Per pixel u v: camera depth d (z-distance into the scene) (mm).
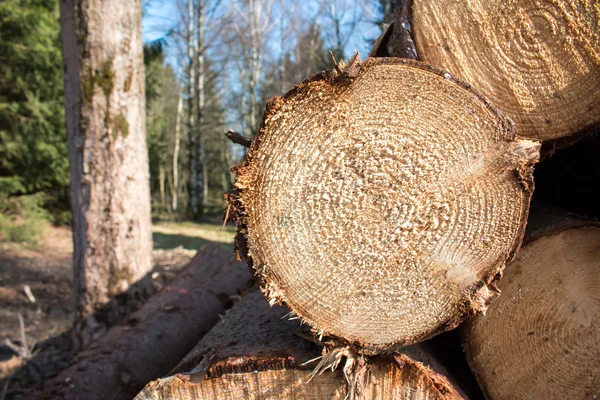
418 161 548
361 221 561
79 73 1608
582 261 677
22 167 4758
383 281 577
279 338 686
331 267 571
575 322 684
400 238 566
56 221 5379
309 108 529
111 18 1620
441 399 599
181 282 1615
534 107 623
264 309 882
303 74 9250
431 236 567
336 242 565
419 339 597
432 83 529
